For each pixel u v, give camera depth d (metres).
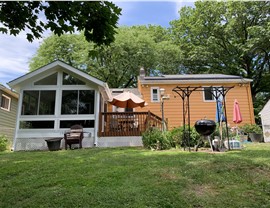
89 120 10.09
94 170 4.56
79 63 21.70
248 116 14.23
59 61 10.25
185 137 7.96
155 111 14.28
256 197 3.05
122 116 10.46
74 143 9.25
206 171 4.10
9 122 14.56
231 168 4.20
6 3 3.24
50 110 10.11
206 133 7.12
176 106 14.32
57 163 5.43
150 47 21.59
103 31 3.58
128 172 4.25
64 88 10.38
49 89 10.33
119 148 8.54
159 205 2.89
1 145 9.92
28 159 6.25
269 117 12.83
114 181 3.79
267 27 18.22
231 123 14.03
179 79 14.57
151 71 23.97
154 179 3.79
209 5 22.19
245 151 6.39
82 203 2.99
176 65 23.81
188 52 24.17
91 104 10.26
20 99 10.17
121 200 3.02
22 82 10.23
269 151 6.13
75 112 10.14
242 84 14.68
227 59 22.02
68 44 22.34
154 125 10.20
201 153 6.22
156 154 6.36
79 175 4.25
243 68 22.45
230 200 2.97
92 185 3.66
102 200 3.05
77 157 6.29
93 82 10.25
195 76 15.55
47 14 3.39
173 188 3.38
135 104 11.53
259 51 19.94
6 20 3.42
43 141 9.78
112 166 4.84
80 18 3.42
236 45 21.14
